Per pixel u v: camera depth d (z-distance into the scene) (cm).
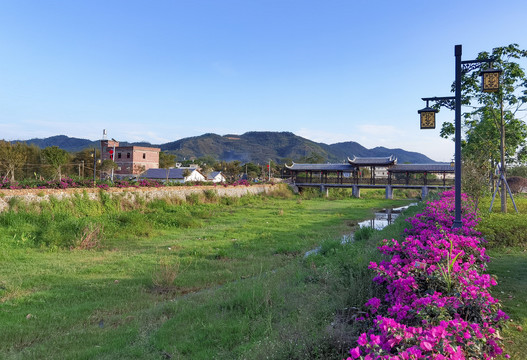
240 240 1316
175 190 2547
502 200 1355
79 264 934
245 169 7862
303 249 1161
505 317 327
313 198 4072
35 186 1656
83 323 567
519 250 844
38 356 451
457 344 255
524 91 1254
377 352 231
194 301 654
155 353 452
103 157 5803
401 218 1805
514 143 1513
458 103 775
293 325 480
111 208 1877
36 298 676
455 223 751
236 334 491
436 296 326
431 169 4022
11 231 1243
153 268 901
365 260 709
